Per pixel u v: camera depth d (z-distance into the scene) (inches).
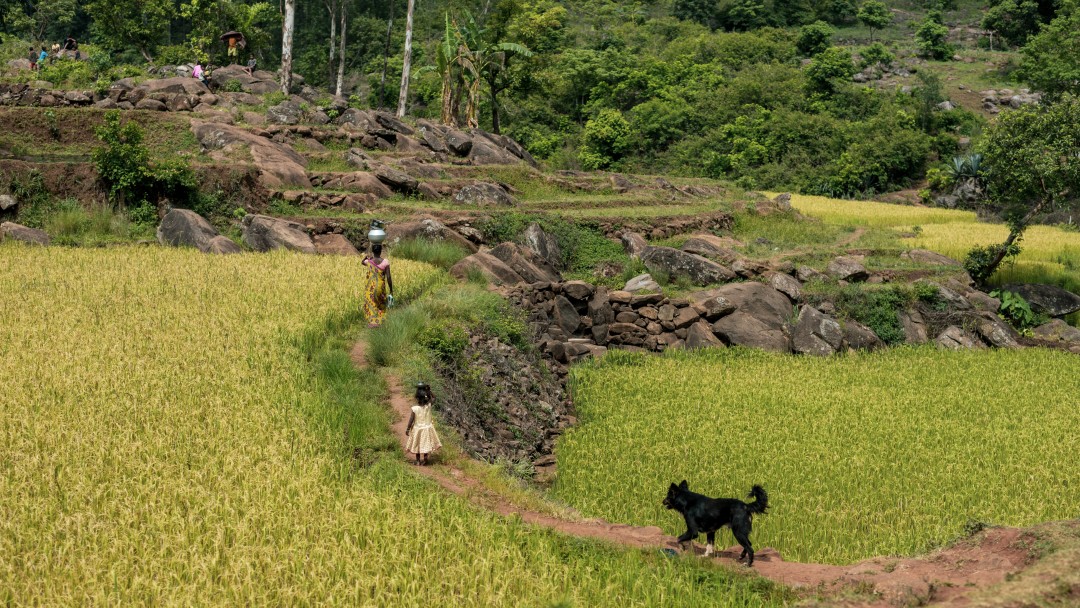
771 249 1524.4
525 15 2450.8
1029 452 716.7
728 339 1171.3
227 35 2170.3
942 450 724.0
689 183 2335.1
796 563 428.1
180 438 486.0
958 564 371.2
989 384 989.8
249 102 1766.7
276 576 348.8
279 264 961.5
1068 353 1201.4
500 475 542.3
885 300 1254.9
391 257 1099.9
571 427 803.4
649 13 4530.0
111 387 548.1
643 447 717.3
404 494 454.3
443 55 2023.9
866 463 681.6
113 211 1152.2
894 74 3774.6
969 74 3742.6
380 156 1647.4
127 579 341.7
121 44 2215.8
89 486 409.7
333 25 3115.2
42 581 333.7
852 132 2925.7
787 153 2915.8
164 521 385.1
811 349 1159.0
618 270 1359.5
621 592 368.5
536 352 893.2
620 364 1073.5
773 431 770.2
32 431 470.6
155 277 848.3
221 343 653.9
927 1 4790.8
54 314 699.4
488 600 344.8
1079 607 279.1
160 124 1501.0
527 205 1555.1
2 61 1991.9
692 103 3228.3
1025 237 1865.2
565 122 3225.9
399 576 357.4
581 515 494.6
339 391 596.4
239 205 1224.2
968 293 1318.9
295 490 436.5
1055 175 1347.2
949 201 2541.8
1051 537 351.9
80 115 1465.3
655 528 471.8
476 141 1884.8
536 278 1149.7
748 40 3814.0
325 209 1299.2
